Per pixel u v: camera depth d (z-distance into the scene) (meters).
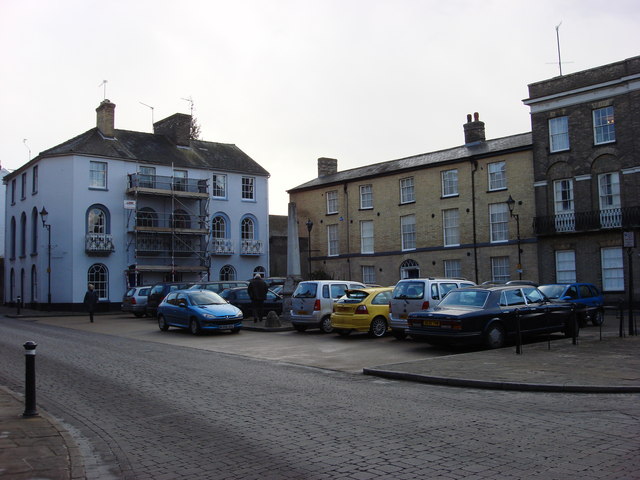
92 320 25.98
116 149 37.19
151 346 16.31
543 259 31.06
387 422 7.21
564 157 30.48
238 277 41.75
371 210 40.56
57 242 35.03
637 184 27.86
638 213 27.55
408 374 10.45
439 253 36.22
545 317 15.04
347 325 17.33
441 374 10.30
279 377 11.02
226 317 19.31
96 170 36.12
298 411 7.96
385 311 17.64
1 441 6.46
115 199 36.53
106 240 35.53
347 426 7.05
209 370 11.90
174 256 38.75
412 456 5.76
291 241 23.06
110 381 10.59
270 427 7.11
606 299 28.58
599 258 29.00
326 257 43.31
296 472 5.39
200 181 39.84
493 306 14.11
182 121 41.47
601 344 13.98
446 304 14.72
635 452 5.71
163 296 27.05
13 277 40.47
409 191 38.41
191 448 6.31
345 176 43.22
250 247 42.25
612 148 28.80
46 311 34.91
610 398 8.44
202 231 38.97
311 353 14.47
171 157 39.41
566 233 29.83
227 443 6.46
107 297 35.72
